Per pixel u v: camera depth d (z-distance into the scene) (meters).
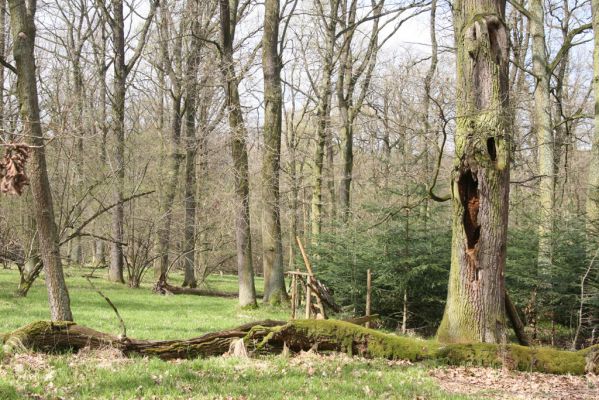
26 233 21.94
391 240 16.52
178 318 16.78
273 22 20.73
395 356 10.34
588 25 18.84
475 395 8.09
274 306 20.47
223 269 44.75
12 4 11.13
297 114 41.12
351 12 27.19
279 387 7.74
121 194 26.11
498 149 11.24
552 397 8.32
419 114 15.59
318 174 25.39
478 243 11.37
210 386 7.66
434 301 16.69
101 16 31.05
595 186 16.53
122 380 7.69
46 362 8.49
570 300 14.84
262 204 21.12
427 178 16.44
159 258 28.97
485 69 11.27
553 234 15.13
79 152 21.56
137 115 34.78
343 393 7.62
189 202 29.19
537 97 18.62
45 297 20.12
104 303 20.05
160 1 30.62
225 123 22.66
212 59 23.55
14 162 5.87
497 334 11.27
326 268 18.27
